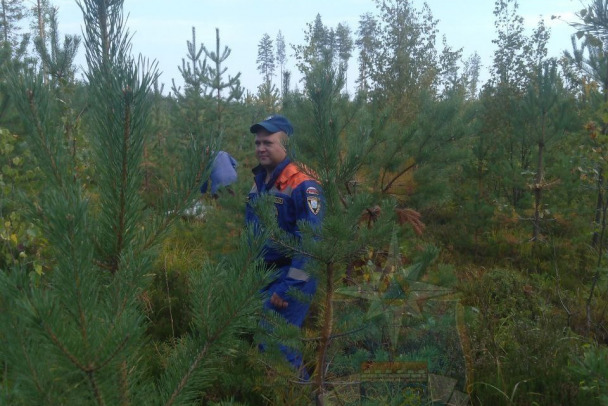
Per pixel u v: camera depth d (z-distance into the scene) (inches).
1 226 135.3
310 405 119.0
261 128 142.1
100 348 55.2
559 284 232.7
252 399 125.1
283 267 137.4
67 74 151.0
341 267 115.0
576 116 293.3
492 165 343.0
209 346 69.4
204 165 71.4
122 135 63.7
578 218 301.1
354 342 128.5
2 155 154.2
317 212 128.6
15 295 55.8
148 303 172.1
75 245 55.6
